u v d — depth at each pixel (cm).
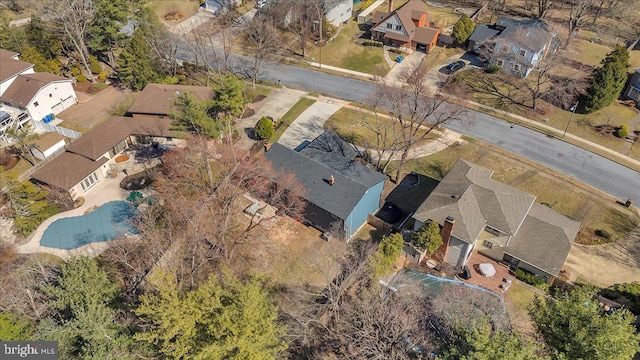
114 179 4678
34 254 3869
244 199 4391
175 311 2380
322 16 7200
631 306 3462
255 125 5516
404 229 4072
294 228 4131
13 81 5531
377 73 6638
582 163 5053
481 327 2491
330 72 6719
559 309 2644
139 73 5953
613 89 5516
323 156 4328
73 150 4662
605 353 2358
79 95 6097
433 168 4950
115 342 2675
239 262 3756
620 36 7319
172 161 4209
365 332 2745
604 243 4103
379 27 7144
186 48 7200
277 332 2681
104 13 6181
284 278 3675
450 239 3675
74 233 4072
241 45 7338
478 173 4178
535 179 4816
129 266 3500
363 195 3872
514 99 6016
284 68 6806
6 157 4962
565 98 5759
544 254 3656
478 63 6775
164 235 3844
